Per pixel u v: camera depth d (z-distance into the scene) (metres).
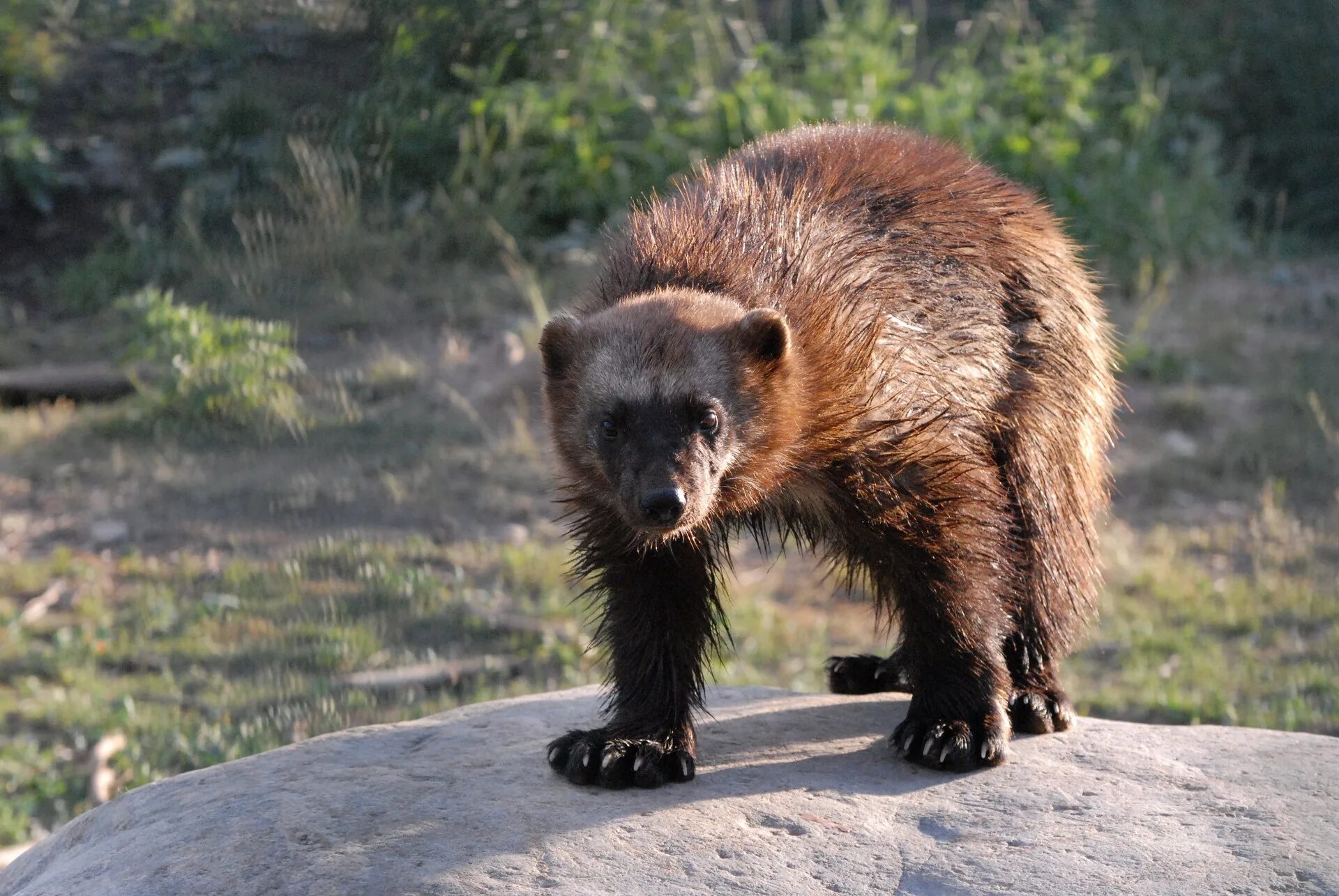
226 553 15.21
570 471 7.10
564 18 22.77
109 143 21.94
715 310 6.91
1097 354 8.50
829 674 8.98
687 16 25.81
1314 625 15.78
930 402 7.13
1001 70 27.73
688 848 5.92
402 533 16.30
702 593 7.27
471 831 6.09
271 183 9.05
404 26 8.90
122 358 18.62
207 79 9.17
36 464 18.05
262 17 8.71
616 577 7.11
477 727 7.56
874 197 7.64
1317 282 25.89
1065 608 8.05
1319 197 29.25
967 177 8.14
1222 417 21.17
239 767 7.05
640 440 6.62
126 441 18.31
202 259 10.22
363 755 7.16
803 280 7.17
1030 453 7.85
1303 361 22.34
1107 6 32.03
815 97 25.09
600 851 5.89
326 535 13.05
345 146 8.92
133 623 14.42
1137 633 15.49
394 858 5.86
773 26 29.78
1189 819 6.12
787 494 7.45
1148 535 18.17
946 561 6.97
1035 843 5.92
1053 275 8.16
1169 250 25.56
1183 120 29.56
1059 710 7.55
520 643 14.44
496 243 21.92
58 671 13.88
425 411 18.67
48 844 7.08
